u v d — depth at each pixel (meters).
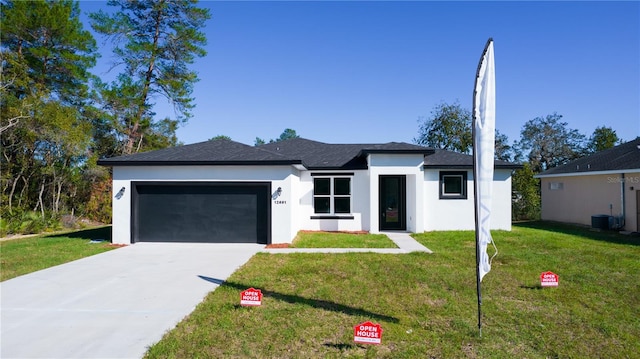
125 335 4.93
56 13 22.06
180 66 27.92
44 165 21.56
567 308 5.99
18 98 20.67
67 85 24.00
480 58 5.04
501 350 4.53
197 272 8.34
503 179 16.11
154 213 12.62
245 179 12.36
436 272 8.13
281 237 12.22
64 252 10.93
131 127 27.36
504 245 11.95
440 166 15.61
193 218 12.56
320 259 9.58
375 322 5.37
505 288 7.05
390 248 11.29
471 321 5.43
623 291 6.90
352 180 15.58
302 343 4.68
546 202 22.47
